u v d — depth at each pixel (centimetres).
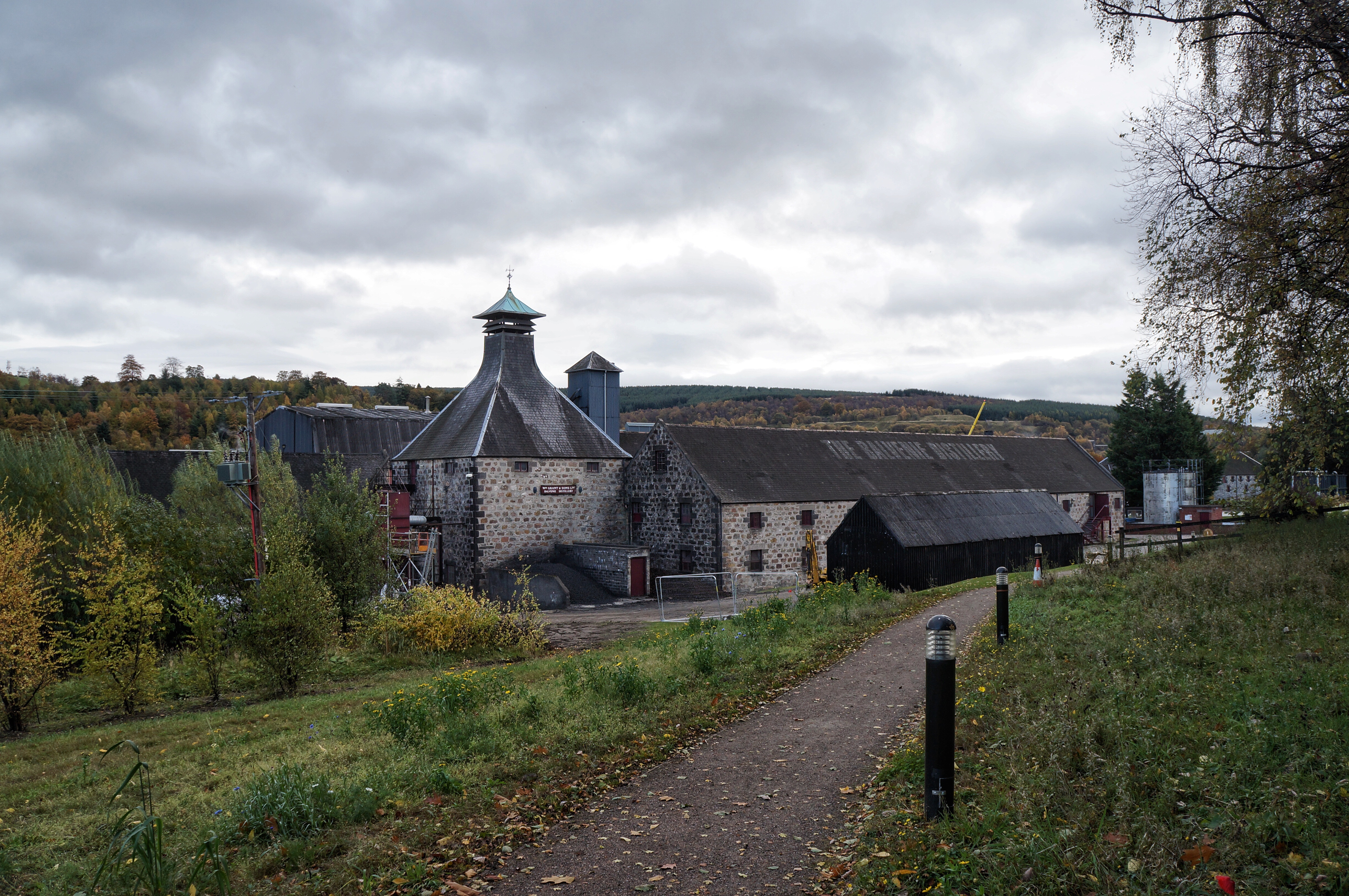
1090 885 473
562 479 4247
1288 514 2091
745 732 938
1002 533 3503
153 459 4447
